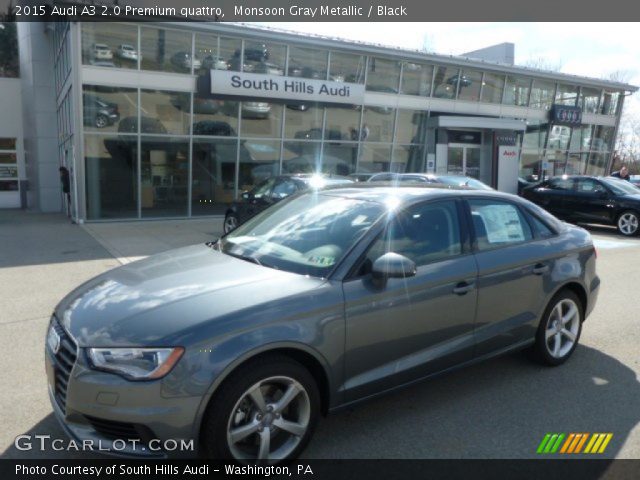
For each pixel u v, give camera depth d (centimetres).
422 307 354
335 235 362
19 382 410
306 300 306
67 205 1689
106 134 1441
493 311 402
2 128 2192
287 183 1045
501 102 2261
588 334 552
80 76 1378
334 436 342
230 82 1543
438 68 2036
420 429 352
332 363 314
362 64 1847
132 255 953
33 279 754
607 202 1383
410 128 2025
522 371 450
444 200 401
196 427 269
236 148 1639
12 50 2436
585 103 2553
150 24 1443
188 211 1584
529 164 2423
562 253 456
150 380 263
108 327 281
